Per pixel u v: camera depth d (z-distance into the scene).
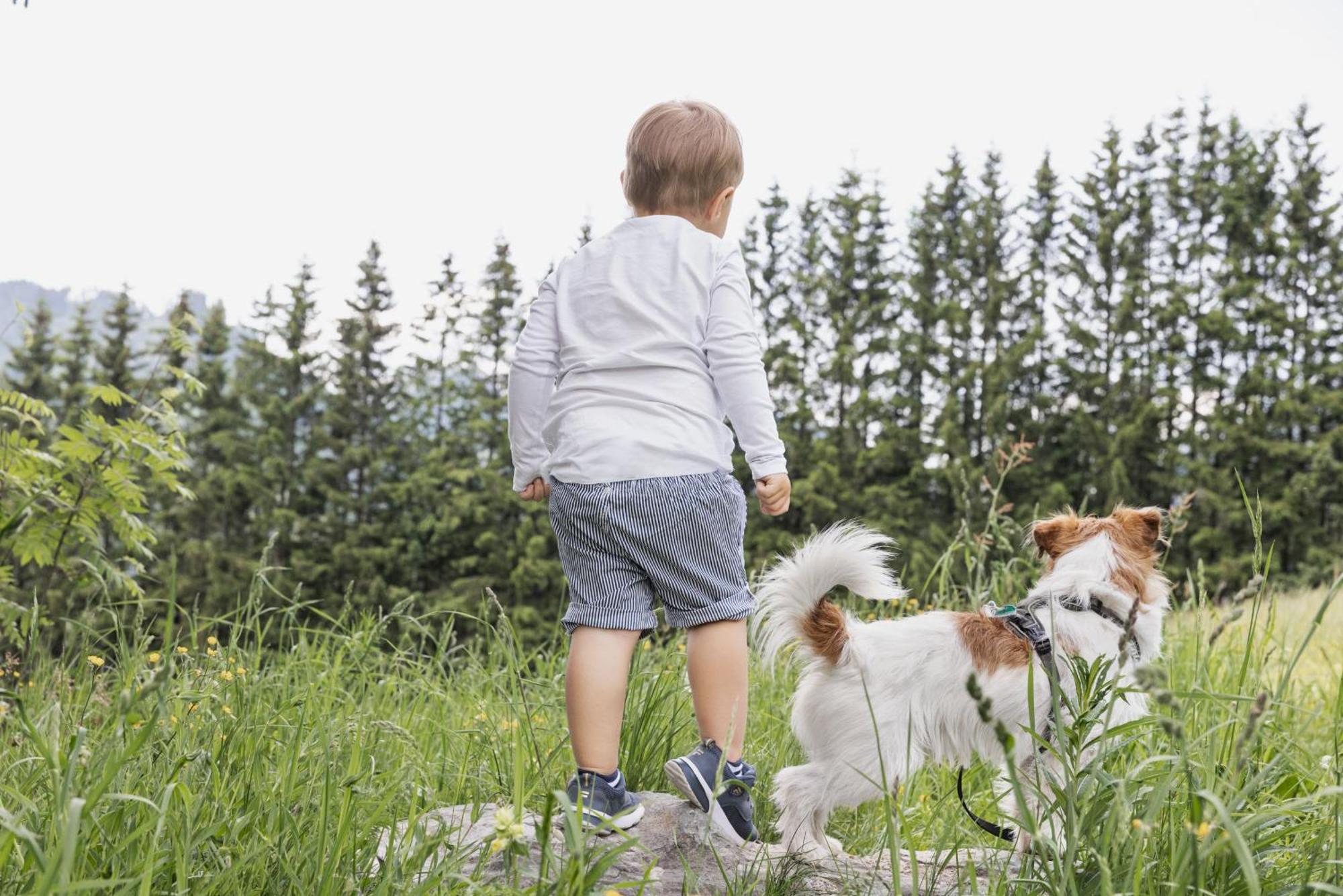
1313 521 32.53
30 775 2.20
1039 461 35.91
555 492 2.67
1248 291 36.91
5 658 3.50
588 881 1.82
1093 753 2.71
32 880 1.79
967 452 35.09
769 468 2.71
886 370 39.41
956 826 2.64
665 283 2.77
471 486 38.69
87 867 1.90
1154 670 1.70
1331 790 1.75
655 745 3.23
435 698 3.86
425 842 2.05
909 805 3.03
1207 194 39.12
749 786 2.62
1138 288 38.38
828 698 2.96
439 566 37.25
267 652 3.63
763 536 32.47
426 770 2.87
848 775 2.89
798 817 2.91
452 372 42.91
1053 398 37.75
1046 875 2.08
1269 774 2.31
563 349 2.81
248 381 41.06
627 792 2.56
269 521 36.03
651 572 2.58
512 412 2.91
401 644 4.04
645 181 3.00
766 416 2.72
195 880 1.96
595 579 2.59
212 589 33.56
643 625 2.59
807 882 2.43
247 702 2.75
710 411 2.71
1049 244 41.62
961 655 2.93
